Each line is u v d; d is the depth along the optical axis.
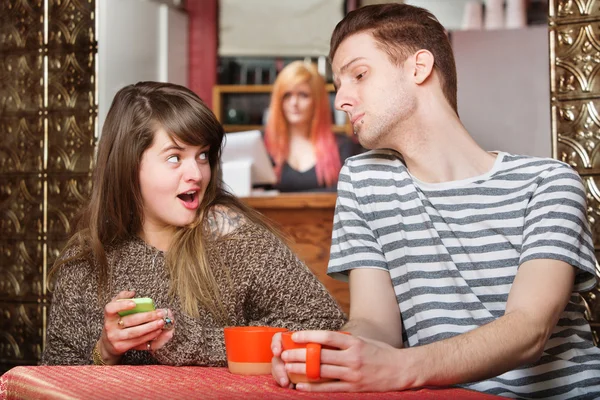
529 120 4.10
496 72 4.13
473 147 1.36
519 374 1.29
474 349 1.01
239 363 1.09
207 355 1.36
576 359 1.29
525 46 4.10
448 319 1.30
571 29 1.86
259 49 5.52
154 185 1.47
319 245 3.46
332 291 3.42
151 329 1.22
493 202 1.32
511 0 5.08
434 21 1.34
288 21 5.52
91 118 2.65
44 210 2.69
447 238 1.33
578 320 1.33
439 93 1.34
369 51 1.30
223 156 3.70
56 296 1.54
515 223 1.29
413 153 1.36
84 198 2.63
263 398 0.84
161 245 1.55
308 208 3.46
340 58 1.33
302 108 4.90
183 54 5.17
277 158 4.93
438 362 0.98
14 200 2.73
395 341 1.33
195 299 1.44
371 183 1.42
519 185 1.31
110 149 1.52
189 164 1.47
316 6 5.50
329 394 0.90
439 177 1.36
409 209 1.37
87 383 0.93
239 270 1.47
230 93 5.43
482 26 5.12
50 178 2.69
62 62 2.69
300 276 1.47
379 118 1.31
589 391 1.26
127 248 1.52
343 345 0.94
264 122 5.40
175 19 4.92
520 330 1.05
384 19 1.31
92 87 2.65
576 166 1.85
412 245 1.35
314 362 0.93
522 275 1.17
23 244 2.71
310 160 4.92
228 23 5.51
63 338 1.51
